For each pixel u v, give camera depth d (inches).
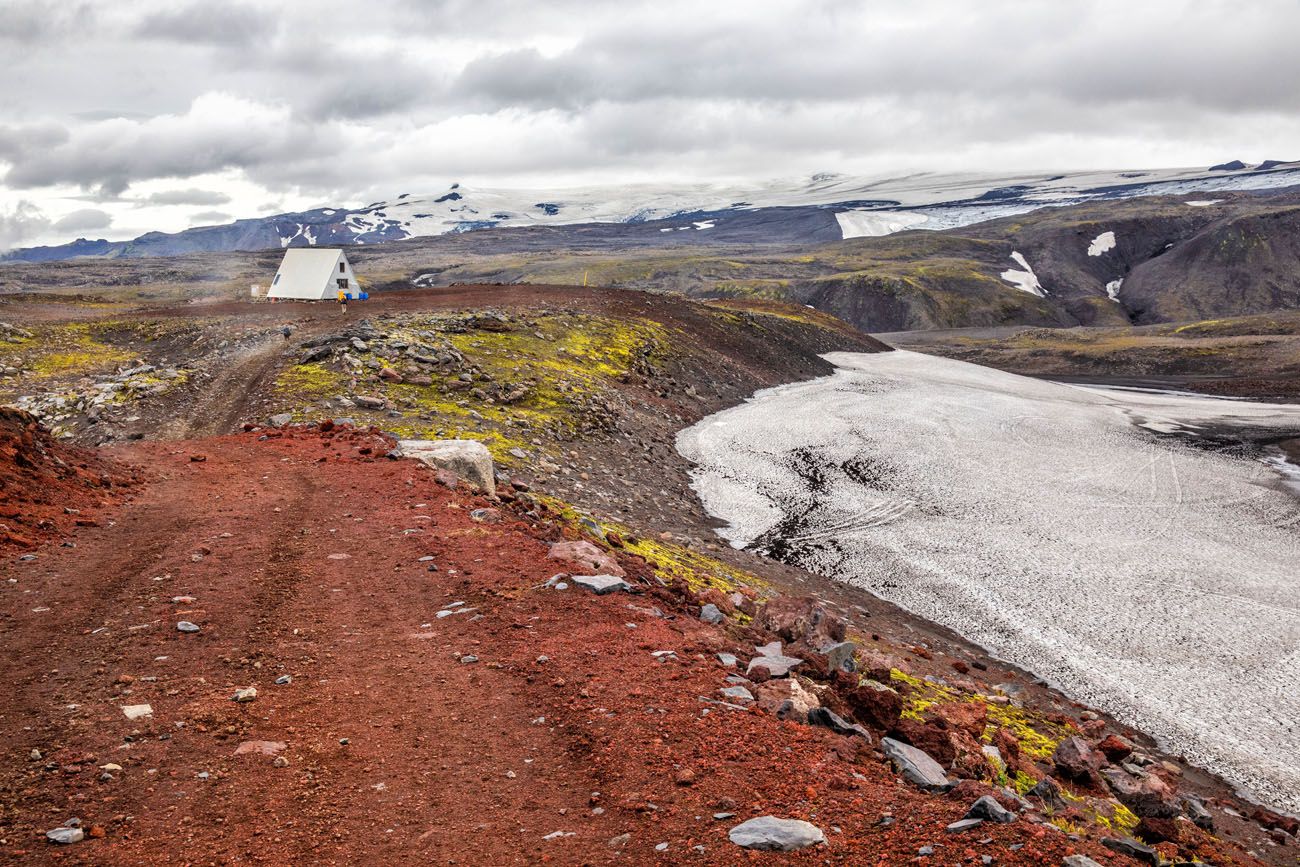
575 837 324.8
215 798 348.8
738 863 295.7
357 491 948.6
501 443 1644.9
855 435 2696.9
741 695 465.1
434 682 481.7
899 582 1573.6
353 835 326.3
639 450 2107.5
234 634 539.8
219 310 3029.0
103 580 622.2
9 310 3068.4
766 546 1708.9
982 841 296.0
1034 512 2054.6
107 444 1528.1
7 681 450.9
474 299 3430.1
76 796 341.7
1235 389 4694.9
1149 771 868.0
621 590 661.9
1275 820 818.2
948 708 751.7
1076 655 1289.4
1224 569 1691.7
